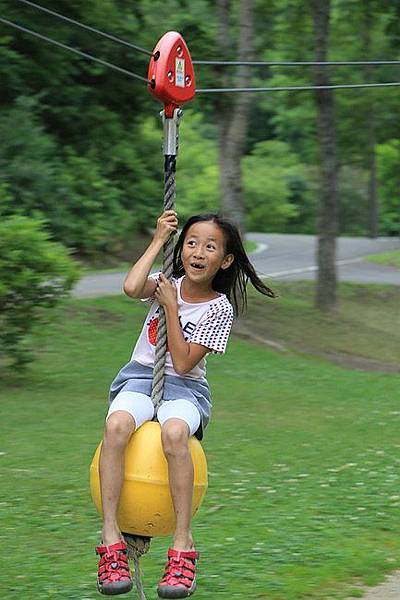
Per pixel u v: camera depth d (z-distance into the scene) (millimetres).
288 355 42531
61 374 34844
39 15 38781
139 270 11539
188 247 11594
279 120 87500
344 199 117000
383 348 46125
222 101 43688
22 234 30484
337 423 27719
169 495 11133
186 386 11648
